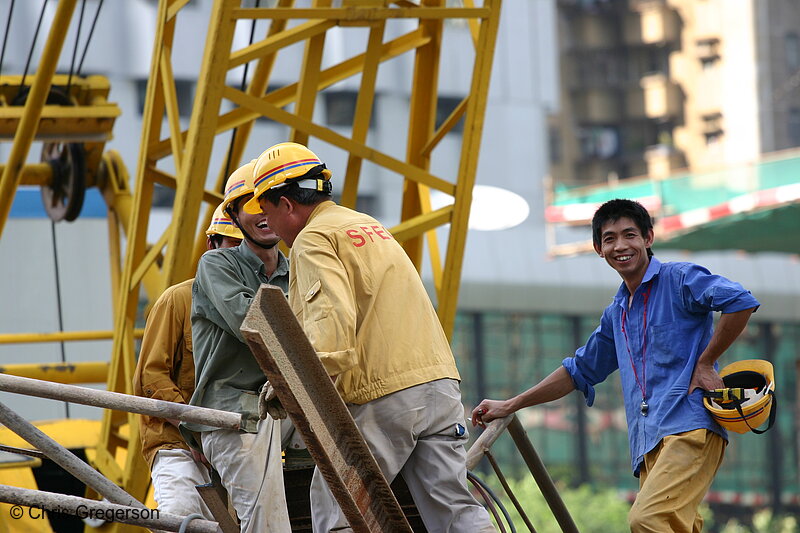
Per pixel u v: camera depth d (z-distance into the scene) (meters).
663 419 14.38
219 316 14.07
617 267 14.87
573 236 93.75
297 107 21.70
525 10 104.94
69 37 81.00
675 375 14.48
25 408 29.67
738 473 93.94
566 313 91.94
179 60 83.19
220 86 20.42
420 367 12.45
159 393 15.59
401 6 24.05
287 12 21.03
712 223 73.31
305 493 14.79
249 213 14.04
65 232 33.19
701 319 14.54
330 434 11.27
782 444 95.62
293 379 10.84
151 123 22.67
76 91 26.89
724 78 148.12
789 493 94.44
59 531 22.89
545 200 100.56
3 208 24.88
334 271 12.11
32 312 32.62
